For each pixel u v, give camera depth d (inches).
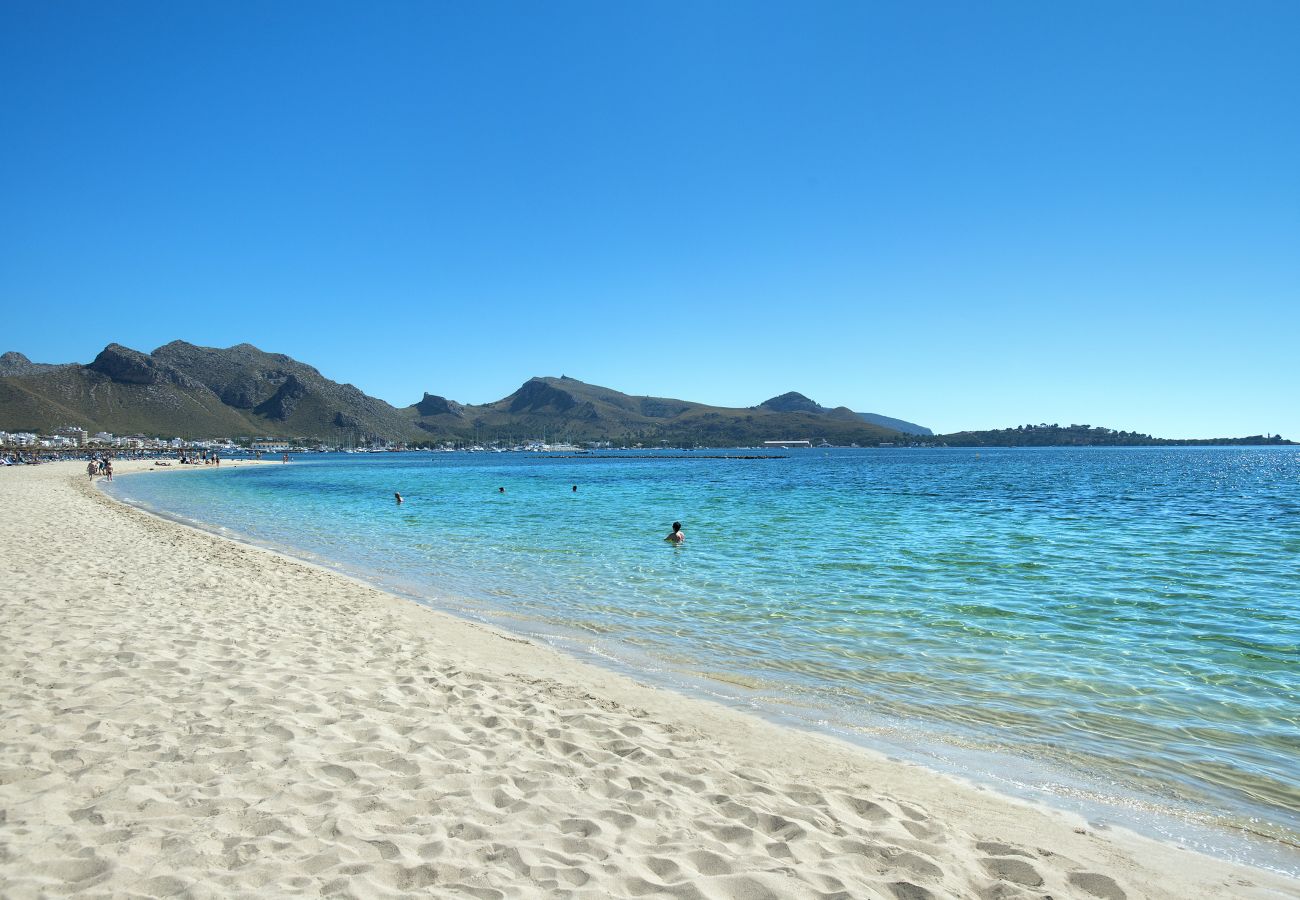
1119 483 2409.0
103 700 278.8
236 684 305.9
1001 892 178.1
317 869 168.7
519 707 302.7
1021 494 1839.3
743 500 1649.9
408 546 882.1
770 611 519.5
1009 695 348.2
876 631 465.4
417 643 408.8
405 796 210.7
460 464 5900.6
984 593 580.4
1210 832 222.4
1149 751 284.2
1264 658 409.4
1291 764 273.6
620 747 263.4
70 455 5753.0
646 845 190.4
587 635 454.3
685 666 389.7
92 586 521.3
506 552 819.4
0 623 393.7
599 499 1727.4
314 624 442.0
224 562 681.0
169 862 167.8
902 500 1633.9
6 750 228.2
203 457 5625.0
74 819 186.9
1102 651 422.3
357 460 7795.3
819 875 178.7
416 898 159.2
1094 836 216.8
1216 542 887.7
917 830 210.7
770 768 255.1
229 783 211.6
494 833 191.9
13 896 150.5
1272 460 5600.4
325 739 250.8
